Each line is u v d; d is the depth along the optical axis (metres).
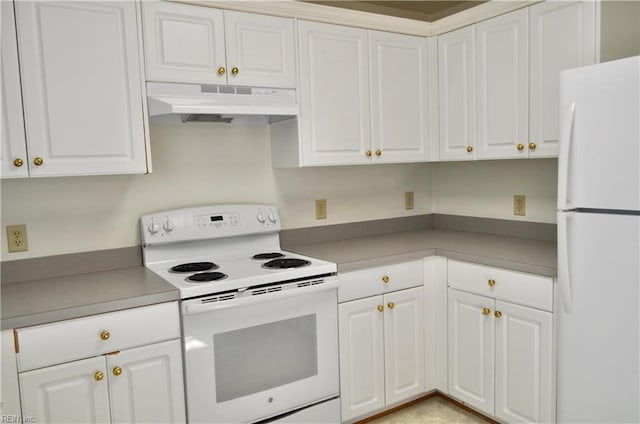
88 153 1.99
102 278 2.15
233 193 2.66
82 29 1.94
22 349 1.64
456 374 2.54
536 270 2.09
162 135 2.45
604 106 1.72
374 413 2.56
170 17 2.12
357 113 2.64
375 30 2.67
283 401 2.18
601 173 1.74
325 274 2.26
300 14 2.42
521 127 2.42
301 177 2.88
